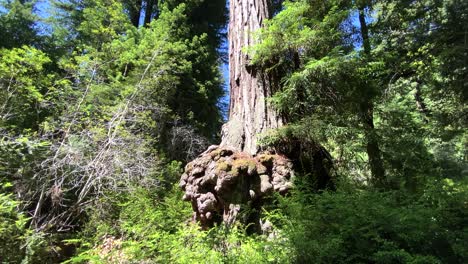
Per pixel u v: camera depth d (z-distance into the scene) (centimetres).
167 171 830
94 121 728
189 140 1098
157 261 363
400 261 282
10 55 630
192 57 1302
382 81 832
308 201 402
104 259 384
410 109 952
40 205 564
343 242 300
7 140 587
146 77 961
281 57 515
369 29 902
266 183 415
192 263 309
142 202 605
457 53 723
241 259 300
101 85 867
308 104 513
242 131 496
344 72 507
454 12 737
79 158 607
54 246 527
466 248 297
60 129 657
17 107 653
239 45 554
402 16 859
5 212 434
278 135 455
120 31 1180
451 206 373
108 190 633
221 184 416
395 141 722
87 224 612
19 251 442
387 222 312
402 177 647
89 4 1226
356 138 560
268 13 572
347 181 490
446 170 854
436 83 862
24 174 561
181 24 1314
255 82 511
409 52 804
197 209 460
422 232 304
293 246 292
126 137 691
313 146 483
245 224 402
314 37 505
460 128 910
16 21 1124
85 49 1101
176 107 1178
